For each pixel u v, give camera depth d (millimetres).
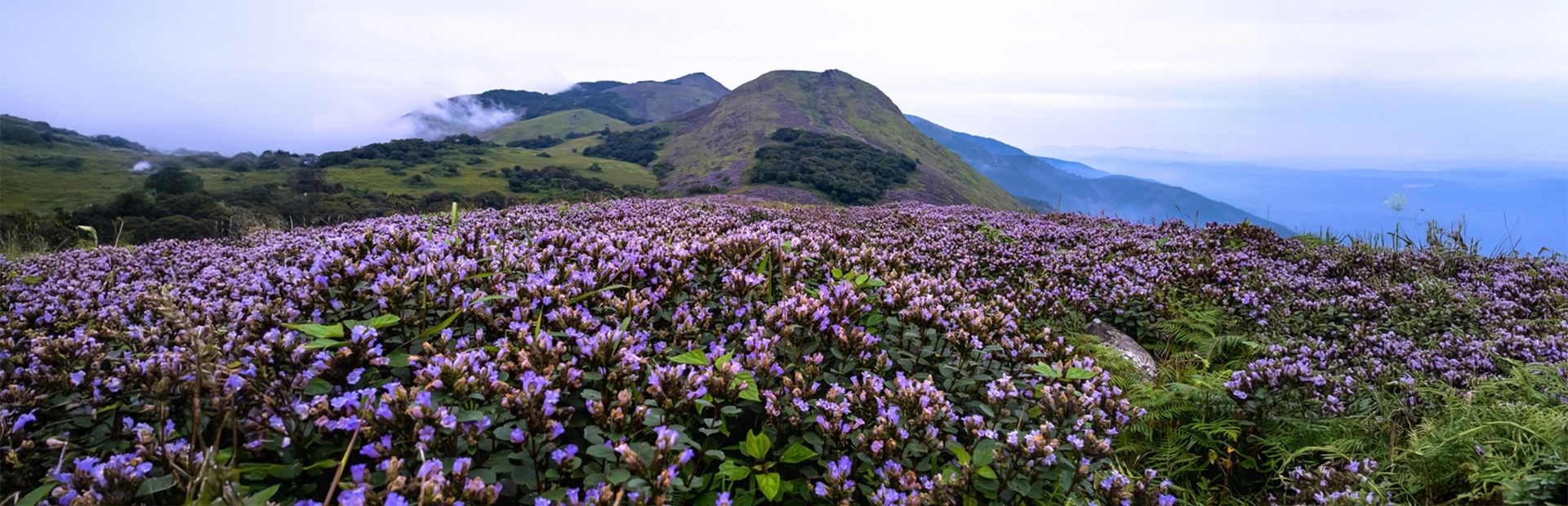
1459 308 6879
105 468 2299
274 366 2984
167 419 2734
